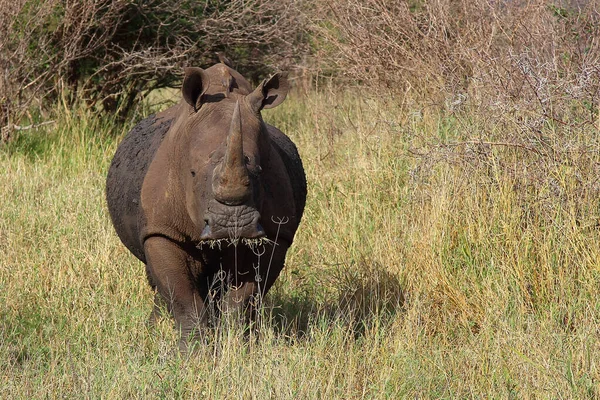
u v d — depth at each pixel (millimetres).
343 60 40000
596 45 28859
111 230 28984
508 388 18234
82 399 17531
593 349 19297
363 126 35906
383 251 26531
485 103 27078
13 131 41281
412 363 19719
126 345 20844
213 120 18500
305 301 25281
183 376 18422
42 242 28078
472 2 34938
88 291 24641
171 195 19266
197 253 19969
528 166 24453
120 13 44469
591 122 23766
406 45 36656
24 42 41250
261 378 17922
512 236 23531
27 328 22281
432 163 26734
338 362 19797
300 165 22797
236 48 49000
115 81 44406
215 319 21141
